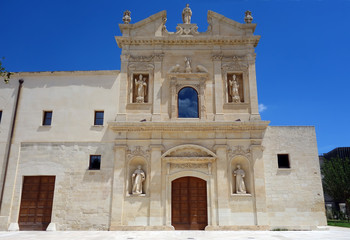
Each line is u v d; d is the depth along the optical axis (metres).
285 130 25.39
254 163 23.83
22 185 24.19
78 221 22.97
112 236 19.11
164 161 23.98
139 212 22.94
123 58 26.66
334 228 24.69
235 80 26.41
